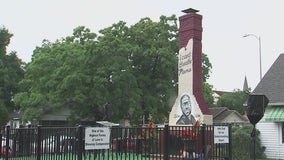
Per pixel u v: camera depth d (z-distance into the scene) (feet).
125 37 137.90
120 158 40.37
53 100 128.77
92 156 40.88
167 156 41.81
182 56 74.43
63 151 40.96
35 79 138.31
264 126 89.97
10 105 185.68
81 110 128.57
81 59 124.67
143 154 42.11
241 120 222.28
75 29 138.51
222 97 282.56
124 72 125.70
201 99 71.36
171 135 42.73
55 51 139.23
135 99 127.34
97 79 121.60
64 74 127.75
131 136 41.16
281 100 87.30
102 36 128.06
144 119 137.18
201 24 73.97
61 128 41.45
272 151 88.69
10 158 47.16
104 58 124.47
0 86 183.32
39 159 43.27
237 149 73.56
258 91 93.91
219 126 44.24
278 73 96.53
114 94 124.67
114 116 125.59
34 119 136.67
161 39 135.54
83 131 38.09
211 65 149.07
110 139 39.04
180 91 74.23
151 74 138.72
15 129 47.03
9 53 192.95
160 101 136.67
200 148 43.50
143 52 132.87
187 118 71.82
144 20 141.18
